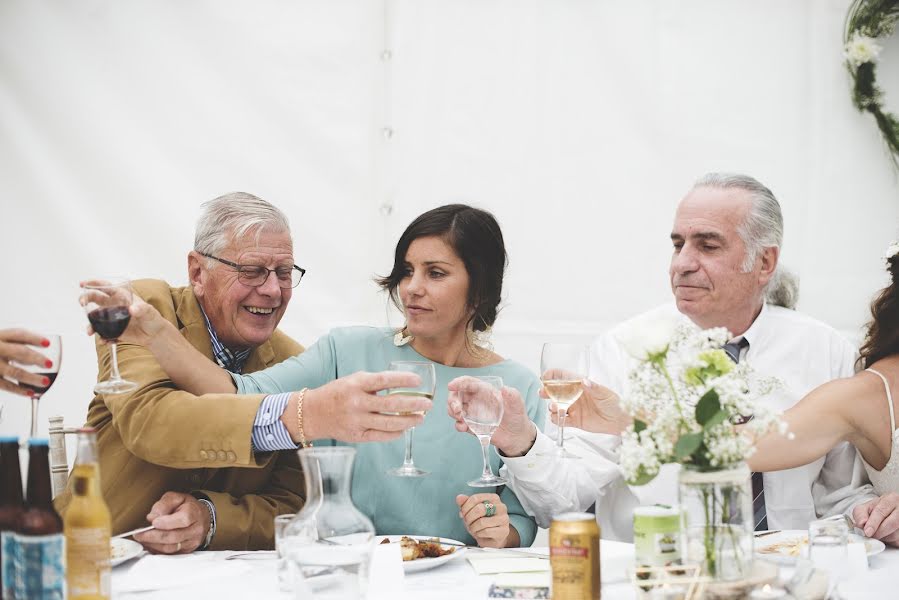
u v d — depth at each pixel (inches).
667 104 133.6
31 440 56.7
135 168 128.6
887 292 99.6
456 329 98.3
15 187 126.3
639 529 61.3
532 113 134.2
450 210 94.3
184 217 129.6
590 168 134.6
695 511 59.1
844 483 106.6
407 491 94.3
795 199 133.3
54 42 126.9
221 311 97.1
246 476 93.2
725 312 109.1
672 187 134.3
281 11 131.3
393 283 96.8
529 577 68.9
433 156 133.8
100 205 128.0
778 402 110.3
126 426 84.2
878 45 129.3
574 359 79.0
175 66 129.5
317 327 133.0
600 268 135.0
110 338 75.7
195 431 80.6
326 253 133.0
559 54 134.1
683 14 133.1
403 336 100.0
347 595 57.5
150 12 128.9
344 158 132.8
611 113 134.3
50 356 73.8
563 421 81.0
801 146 133.0
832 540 67.9
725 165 133.9
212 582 70.3
